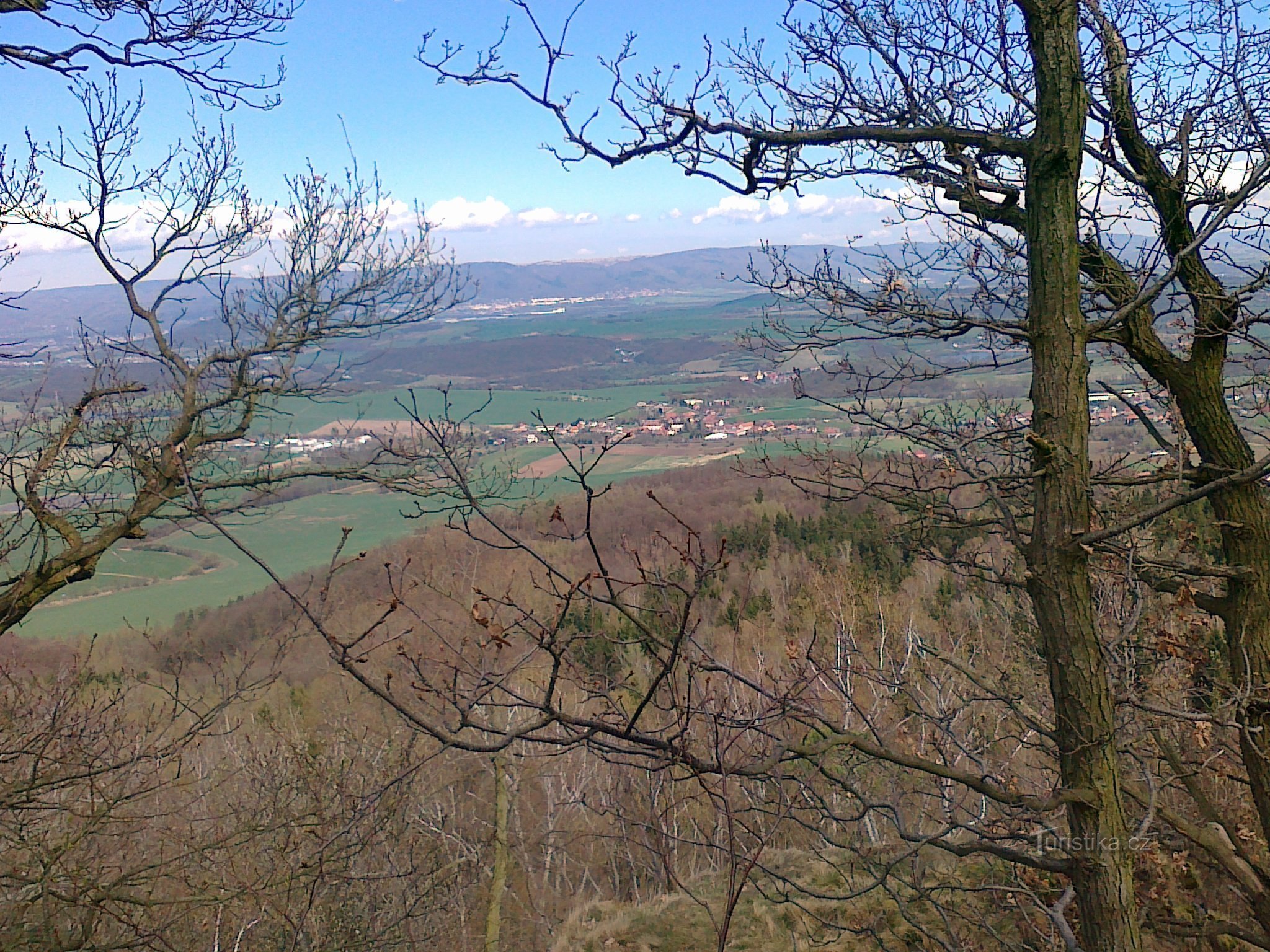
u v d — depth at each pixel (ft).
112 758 19.99
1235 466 13.12
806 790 9.31
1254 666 12.87
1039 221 9.66
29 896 18.62
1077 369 9.50
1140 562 12.39
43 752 17.54
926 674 16.42
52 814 19.33
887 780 13.93
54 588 16.55
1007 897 18.61
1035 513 9.79
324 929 22.43
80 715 19.80
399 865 24.25
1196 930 15.56
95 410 18.38
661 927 23.95
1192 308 13.73
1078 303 9.61
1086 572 9.50
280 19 15.83
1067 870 9.41
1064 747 9.51
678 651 6.97
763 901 23.98
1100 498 16.26
